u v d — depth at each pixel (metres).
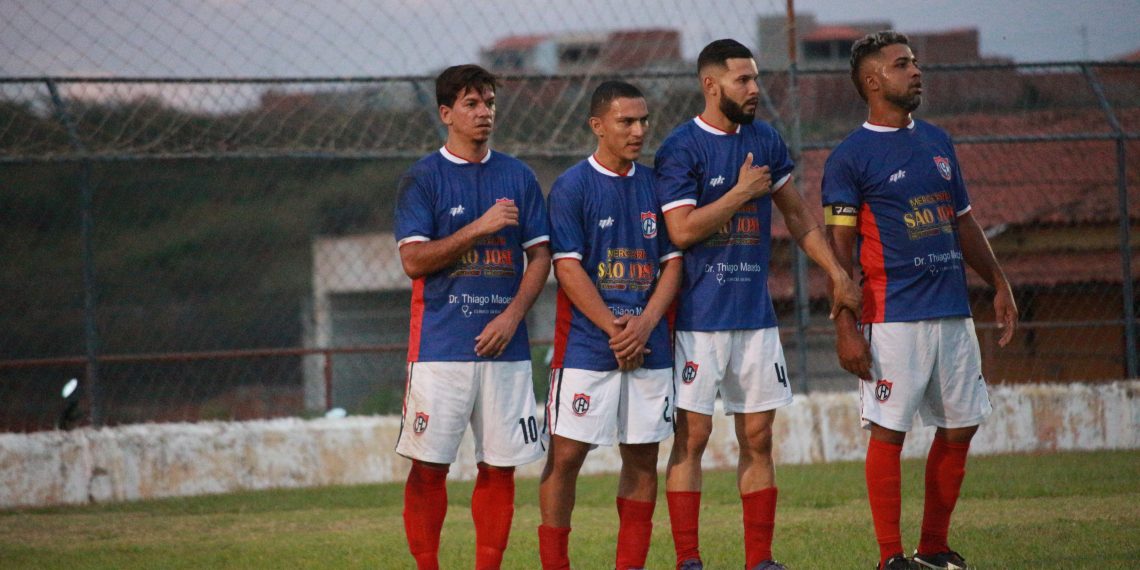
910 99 17.81
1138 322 32.97
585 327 17.16
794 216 18.34
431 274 16.86
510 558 20.36
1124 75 41.34
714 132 17.80
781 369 17.77
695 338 17.48
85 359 30.12
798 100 31.59
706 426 17.62
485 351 16.64
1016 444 32.59
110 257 98.00
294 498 28.30
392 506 26.80
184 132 32.34
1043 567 17.53
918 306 17.58
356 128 34.50
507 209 16.12
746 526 17.77
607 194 17.28
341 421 31.14
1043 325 32.97
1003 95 46.41
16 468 28.75
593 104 17.44
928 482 18.22
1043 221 39.97
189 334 91.25
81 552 21.59
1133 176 40.91
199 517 26.02
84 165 29.92
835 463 31.34
